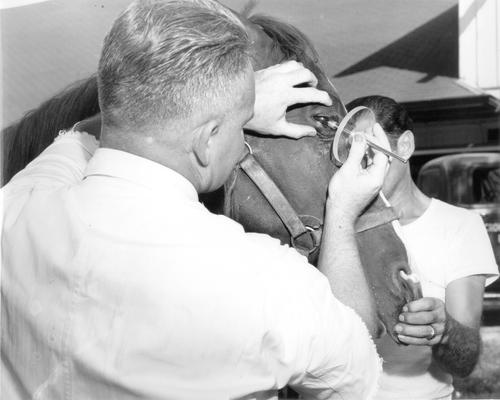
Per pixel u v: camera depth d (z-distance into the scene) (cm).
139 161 91
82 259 89
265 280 87
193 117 87
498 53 384
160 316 85
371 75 413
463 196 346
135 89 86
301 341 86
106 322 87
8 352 95
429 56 404
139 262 87
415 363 171
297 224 106
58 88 324
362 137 101
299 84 109
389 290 105
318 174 107
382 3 416
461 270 176
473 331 163
